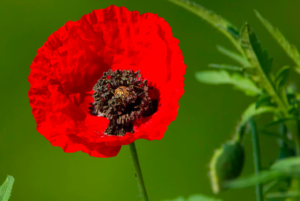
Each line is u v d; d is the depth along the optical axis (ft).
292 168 1.25
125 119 1.49
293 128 1.45
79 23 1.49
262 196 1.41
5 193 1.37
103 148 1.41
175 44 1.44
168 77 1.48
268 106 1.46
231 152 1.41
